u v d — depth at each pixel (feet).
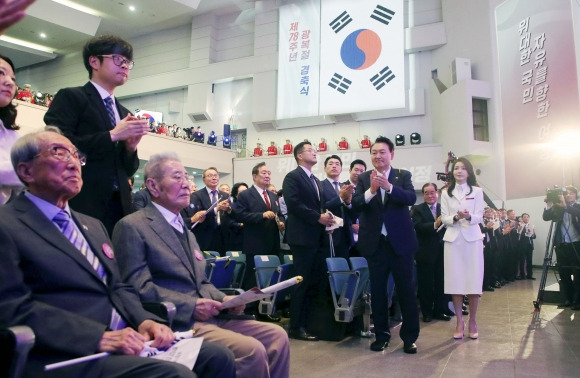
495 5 37.83
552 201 16.51
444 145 38.88
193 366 4.49
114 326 4.69
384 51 41.86
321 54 44.09
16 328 3.24
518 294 21.39
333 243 13.15
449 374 8.51
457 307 11.88
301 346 10.91
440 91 40.04
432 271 14.70
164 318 5.05
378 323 10.64
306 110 43.96
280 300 14.01
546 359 9.52
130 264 5.56
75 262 4.42
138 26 52.13
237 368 5.21
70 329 3.92
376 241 10.51
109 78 6.67
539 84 33.78
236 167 44.65
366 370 8.79
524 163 35.04
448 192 12.25
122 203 6.38
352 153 41.14
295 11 45.75
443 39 40.78
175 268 5.86
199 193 14.87
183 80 50.55
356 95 42.24
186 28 52.90
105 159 6.19
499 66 37.19
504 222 27.12
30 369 3.73
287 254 16.49
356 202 10.85
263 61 46.78
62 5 45.29
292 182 11.89
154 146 37.96
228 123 48.52
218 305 5.58
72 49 54.34
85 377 3.88
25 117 28.99
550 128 32.91
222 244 15.85
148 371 3.99
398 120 42.34
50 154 4.49
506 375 8.41
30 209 4.34
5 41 50.11
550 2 33.12
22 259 4.06
